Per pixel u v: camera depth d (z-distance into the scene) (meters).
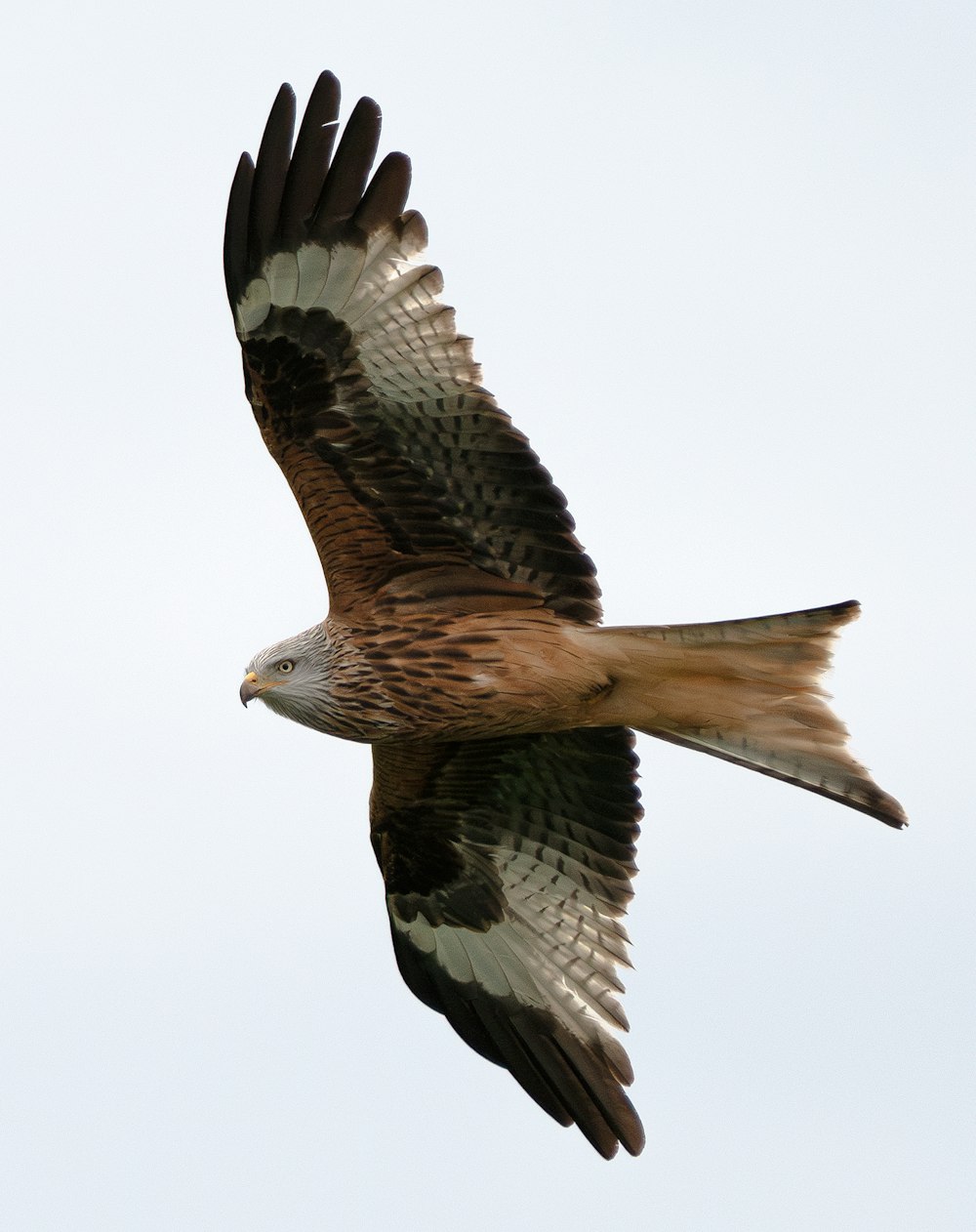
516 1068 15.97
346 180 13.81
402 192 13.77
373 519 14.14
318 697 14.34
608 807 15.55
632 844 15.56
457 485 13.95
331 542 14.25
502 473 13.83
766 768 13.80
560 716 14.16
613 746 15.33
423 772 15.66
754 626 13.34
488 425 13.70
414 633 14.14
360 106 13.83
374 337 13.76
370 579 14.35
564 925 15.93
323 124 13.89
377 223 13.76
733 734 13.92
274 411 14.01
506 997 16.11
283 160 13.92
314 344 13.84
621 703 14.04
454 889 16.23
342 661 14.27
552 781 15.62
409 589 14.32
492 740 15.46
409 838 16.14
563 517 13.90
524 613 14.16
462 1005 16.23
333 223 13.80
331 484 14.08
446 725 14.27
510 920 16.11
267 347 13.93
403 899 16.36
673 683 13.81
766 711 13.71
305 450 14.03
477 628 14.08
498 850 16.05
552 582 14.16
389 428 13.88
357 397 13.84
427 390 13.72
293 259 13.85
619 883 15.66
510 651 13.97
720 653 13.53
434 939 16.34
